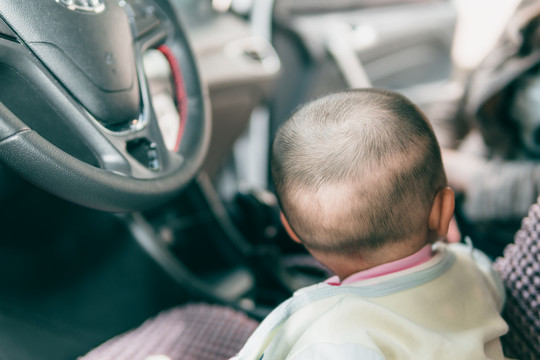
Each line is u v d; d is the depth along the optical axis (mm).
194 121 705
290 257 1429
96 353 749
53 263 1059
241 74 1323
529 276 583
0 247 990
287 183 509
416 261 528
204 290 1167
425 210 510
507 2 1499
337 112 503
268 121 1648
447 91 1816
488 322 537
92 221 1072
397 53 1962
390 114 495
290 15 1660
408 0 1970
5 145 476
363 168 479
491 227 1026
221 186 1605
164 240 1231
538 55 988
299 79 1698
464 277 556
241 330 793
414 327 478
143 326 809
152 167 610
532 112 987
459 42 1758
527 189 936
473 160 1102
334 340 463
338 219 498
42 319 1027
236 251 1256
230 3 1510
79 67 543
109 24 570
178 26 703
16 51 508
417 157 490
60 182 501
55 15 528
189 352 747
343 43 1669
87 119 553
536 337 579
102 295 1111
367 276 525
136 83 598
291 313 516
